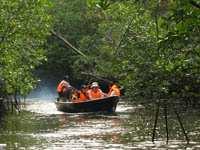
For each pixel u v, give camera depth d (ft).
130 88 94.12
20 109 188.96
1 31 107.04
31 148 90.07
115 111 169.89
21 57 115.24
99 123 137.39
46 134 112.16
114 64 98.58
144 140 98.68
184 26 27.32
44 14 111.65
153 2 27.43
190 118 135.95
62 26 281.95
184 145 90.79
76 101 173.47
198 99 94.17
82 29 281.74
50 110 188.65
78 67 253.24
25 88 111.45
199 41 28.17
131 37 102.73
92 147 90.79
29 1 108.37
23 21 108.68
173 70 36.04
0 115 155.74
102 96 175.73
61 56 281.13
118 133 111.55
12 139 103.19
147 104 97.81
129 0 27.32
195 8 26.66
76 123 138.72
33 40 117.60
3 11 106.93
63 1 289.33
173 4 27.12
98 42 255.50
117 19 161.27
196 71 34.88
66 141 99.66
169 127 119.34
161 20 28.96
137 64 92.27
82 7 285.43
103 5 26.63
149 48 94.43
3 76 108.58
